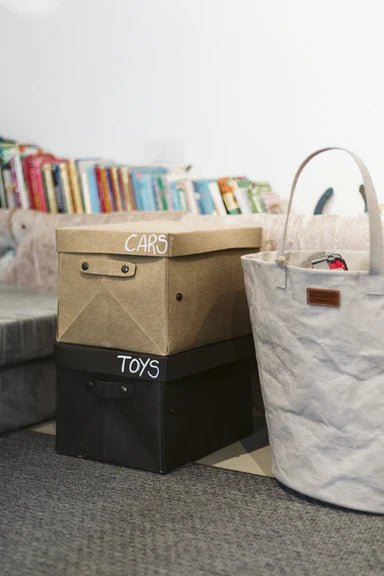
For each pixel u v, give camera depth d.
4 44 3.62
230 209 2.90
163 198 3.04
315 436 2.02
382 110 2.77
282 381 2.08
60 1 3.44
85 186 3.18
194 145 3.17
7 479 2.23
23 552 1.80
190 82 3.15
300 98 2.92
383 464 1.96
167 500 2.08
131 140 3.33
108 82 3.36
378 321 1.90
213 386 2.45
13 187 3.34
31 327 2.61
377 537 1.87
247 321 2.55
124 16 3.28
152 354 2.27
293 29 2.91
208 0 3.08
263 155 3.02
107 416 2.36
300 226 2.64
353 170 2.84
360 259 2.37
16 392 2.63
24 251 3.22
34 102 3.56
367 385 1.94
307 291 1.97
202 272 2.35
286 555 1.78
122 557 1.77
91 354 2.35
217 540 1.85
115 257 2.30
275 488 2.16
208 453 2.44
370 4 2.76
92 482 2.21
